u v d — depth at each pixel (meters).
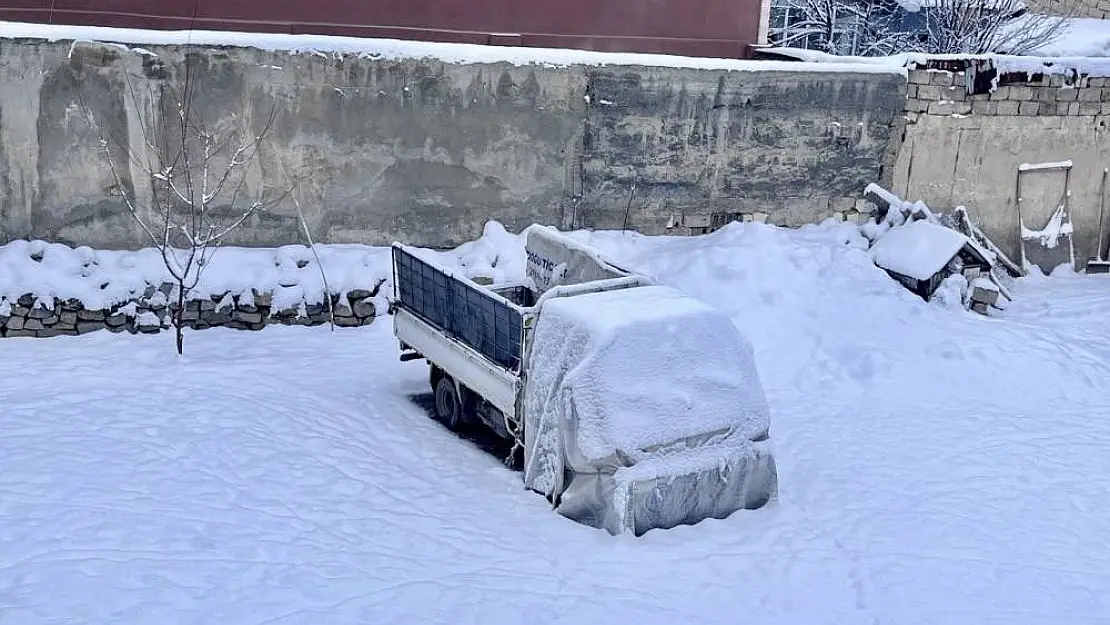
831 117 15.56
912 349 13.22
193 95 12.80
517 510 8.95
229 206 13.27
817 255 14.62
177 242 13.15
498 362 9.73
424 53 13.54
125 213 12.88
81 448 9.02
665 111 14.78
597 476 8.62
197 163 13.01
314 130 13.38
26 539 7.46
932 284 14.55
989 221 16.97
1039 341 13.68
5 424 9.37
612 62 14.36
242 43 12.85
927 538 8.98
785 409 11.80
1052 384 12.80
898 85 15.72
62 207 12.68
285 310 12.96
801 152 15.59
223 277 12.82
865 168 15.99
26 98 12.25
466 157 14.09
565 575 7.89
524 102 14.12
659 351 8.94
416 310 11.19
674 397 8.82
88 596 6.81
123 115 12.60
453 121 13.90
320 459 9.45
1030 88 16.42
